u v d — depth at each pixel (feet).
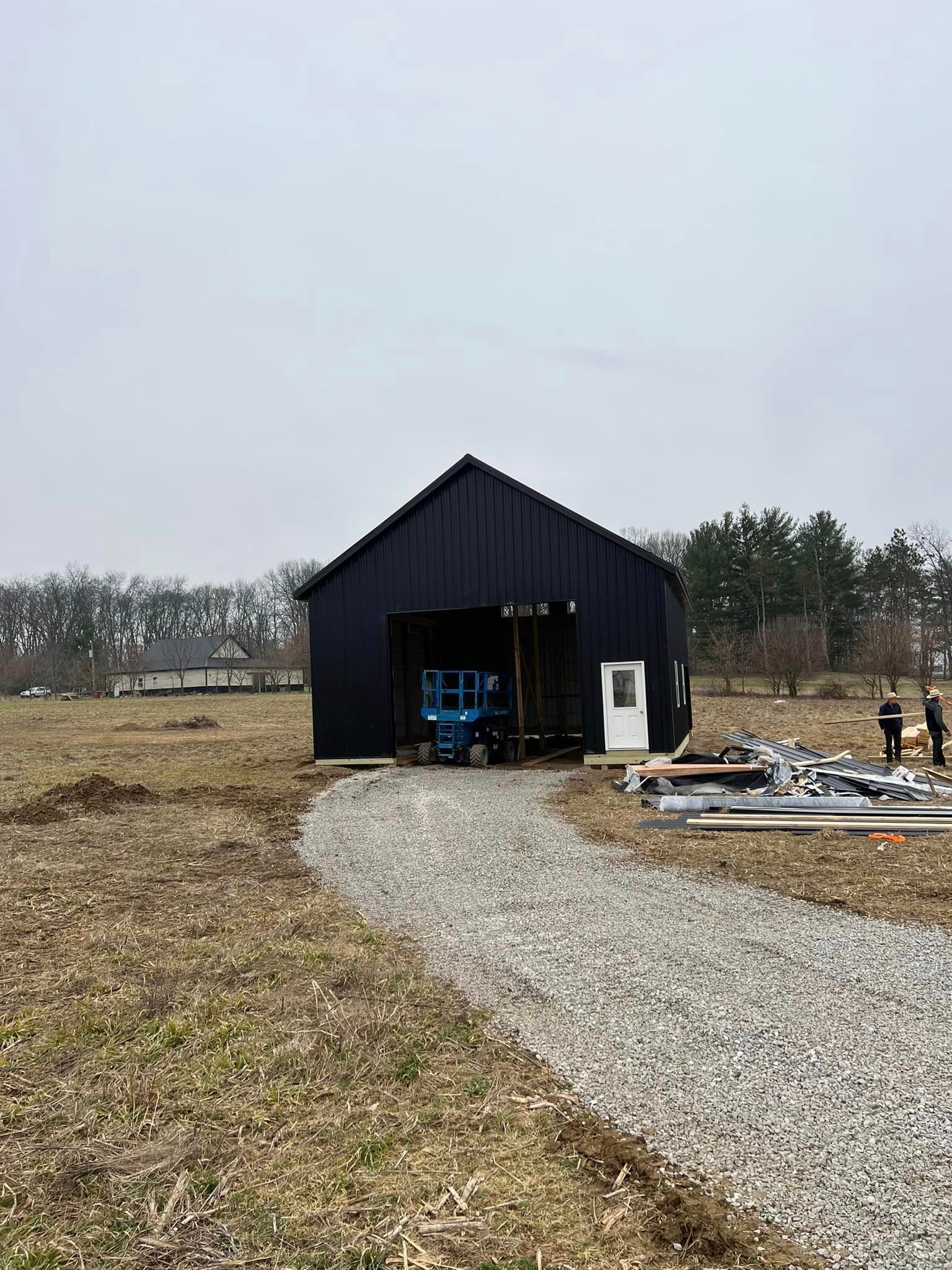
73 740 97.55
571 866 27.96
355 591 62.64
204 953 20.88
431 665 77.15
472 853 30.66
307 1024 16.38
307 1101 13.53
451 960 19.56
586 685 57.26
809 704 120.67
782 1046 14.55
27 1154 12.31
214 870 29.86
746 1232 10.04
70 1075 14.75
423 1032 15.78
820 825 33.24
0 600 287.69
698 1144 11.84
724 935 20.43
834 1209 10.34
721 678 159.84
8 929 23.35
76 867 30.58
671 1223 10.23
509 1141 12.18
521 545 59.11
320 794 46.96
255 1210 10.82
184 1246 10.18
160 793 49.21
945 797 41.27
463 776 53.72
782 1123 12.21
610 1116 12.70
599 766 56.65
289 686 244.83
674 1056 14.37
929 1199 10.40
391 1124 12.75
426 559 61.21
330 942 21.30
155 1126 12.99
